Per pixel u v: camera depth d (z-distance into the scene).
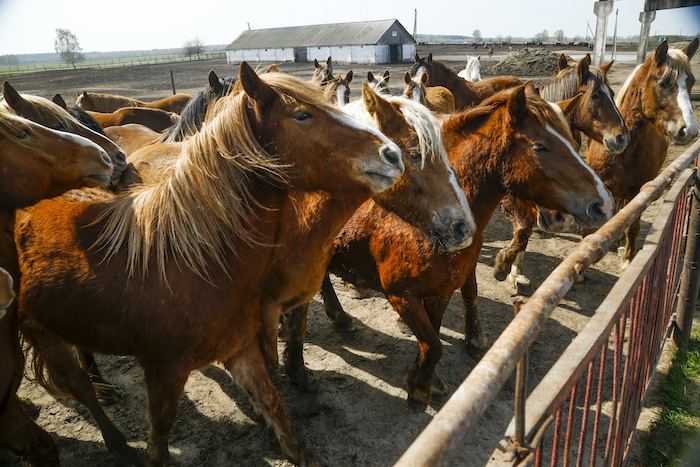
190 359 2.38
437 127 2.65
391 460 3.00
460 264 2.98
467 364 3.92
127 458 2.92
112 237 2.41
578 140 6.02
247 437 3.19
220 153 2.23
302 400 3.50
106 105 10.80
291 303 3.21
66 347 2.78
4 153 2.34
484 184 3.07
